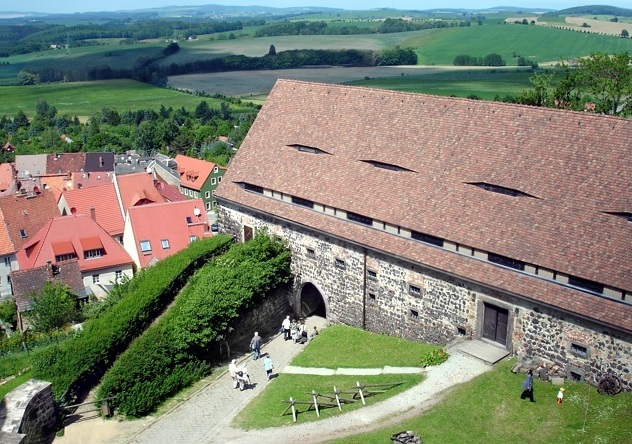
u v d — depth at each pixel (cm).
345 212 4728
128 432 3712
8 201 8381
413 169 4506
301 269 5166
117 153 17412
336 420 3519
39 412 3603
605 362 3491
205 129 19188
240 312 4728
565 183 3816
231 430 3619
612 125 3819
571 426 3278
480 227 4006
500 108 4316
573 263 3578
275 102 5781
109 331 4231
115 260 7256
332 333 4812
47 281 6397
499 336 3984
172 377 4144
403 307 4472
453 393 3616
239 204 5506
